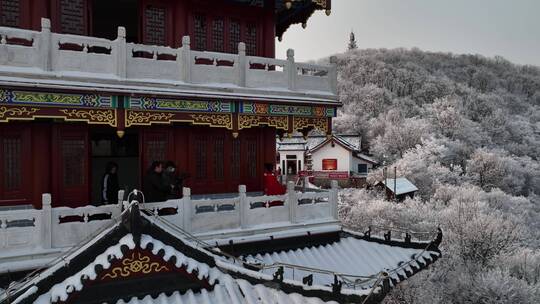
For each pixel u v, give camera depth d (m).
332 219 15.00
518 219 52.38
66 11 12.88
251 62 13.70
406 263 14.16
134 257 9.27
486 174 76.75
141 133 14.23
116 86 11.19
